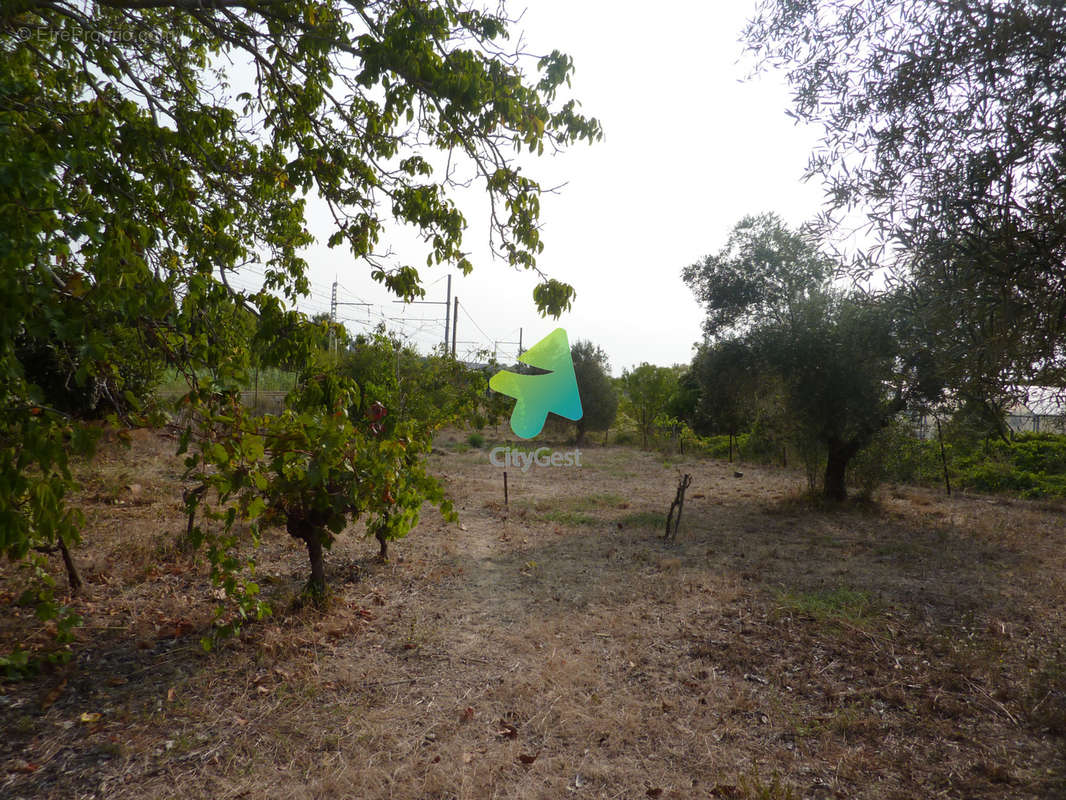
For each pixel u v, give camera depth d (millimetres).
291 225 6340
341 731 3432
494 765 3160
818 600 5887
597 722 3615
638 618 5363
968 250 2723
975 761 3273
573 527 9250
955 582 6613
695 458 19844
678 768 3197
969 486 13641
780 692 4062
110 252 2740
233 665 4125
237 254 5219
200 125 4824
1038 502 11906
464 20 4738
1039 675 4223
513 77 4855
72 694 3660
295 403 4723
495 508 10406
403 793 2916
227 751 3186
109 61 4582
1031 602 5934
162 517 7699
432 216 5848
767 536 8852
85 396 11031
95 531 6930
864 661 4535
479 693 3945
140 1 4172
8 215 2305
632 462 18484
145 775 2959
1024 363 2717
